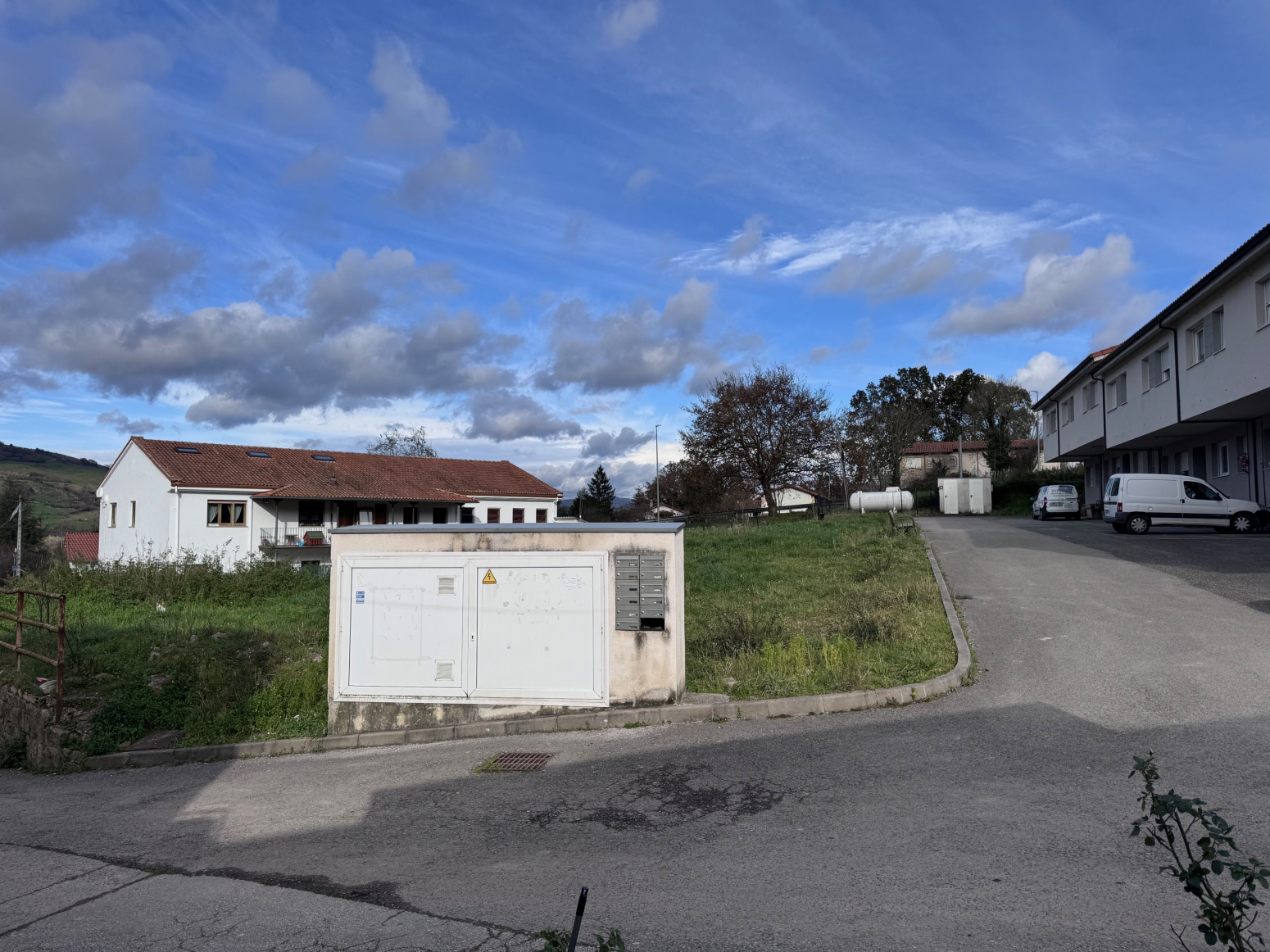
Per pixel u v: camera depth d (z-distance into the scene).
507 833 5.68
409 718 9.02
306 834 6.05
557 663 8.70
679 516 51.91
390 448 75.94
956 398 86.81
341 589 9.23
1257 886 4.18
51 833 6.70
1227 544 19.81
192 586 19.34
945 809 5.50
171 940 4.26
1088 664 9.37
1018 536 25.28
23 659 11.86
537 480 62.81
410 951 3.96
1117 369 33.06
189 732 9.85
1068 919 3.91
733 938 3.89
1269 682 8.19
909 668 9.16
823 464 51.66
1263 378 20.73
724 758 7.02
